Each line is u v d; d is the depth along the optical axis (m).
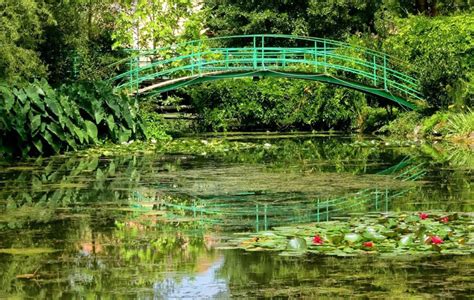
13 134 18.02
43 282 7.34
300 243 8.40
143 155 18.62
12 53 21.05
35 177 14.27
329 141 23.06
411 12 32.41
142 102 25.20
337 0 32.66
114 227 9.71
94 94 21.45
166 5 30.11
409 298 6.71
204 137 25.38
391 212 10.38
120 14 27.72
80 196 12.02
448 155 18.27
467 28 26.42
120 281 7.34
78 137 19.75
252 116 29.52
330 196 11.98
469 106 24.38
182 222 10.01
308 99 29.42
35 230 9.53
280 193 12.31
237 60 26.17
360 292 6.89
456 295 6.78
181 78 25.77
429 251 8.23
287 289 7.02
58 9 24.11
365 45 29.47
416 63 27.59
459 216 9.95
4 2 20.94
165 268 7.78
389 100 27.42
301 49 27.17
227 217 10.31
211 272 7.60
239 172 14.93
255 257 8.16
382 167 15.73
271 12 33.09
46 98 18.73
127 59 25.50
